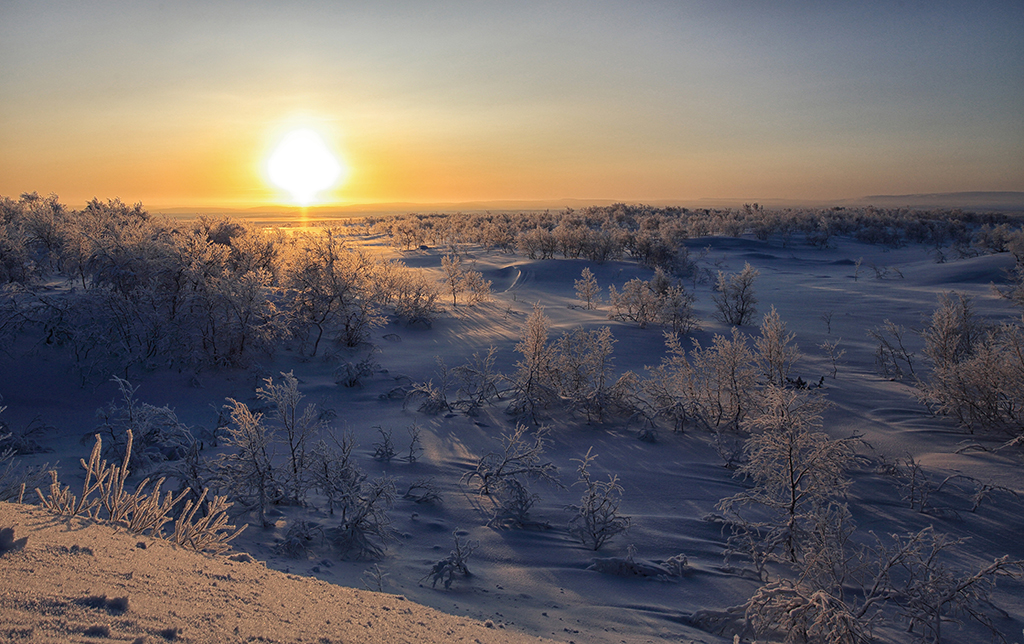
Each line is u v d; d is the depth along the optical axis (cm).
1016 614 639
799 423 796
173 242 1898
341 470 822
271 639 229
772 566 748
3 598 198
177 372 1620
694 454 1209
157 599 244
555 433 1334
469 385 1584
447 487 991
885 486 1023
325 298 2053
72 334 1608
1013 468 1062
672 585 695
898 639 576
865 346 2158
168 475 762
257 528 734
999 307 2617
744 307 2694
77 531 324
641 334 2386
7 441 1073
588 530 801
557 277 4188
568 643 461
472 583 650
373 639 269
